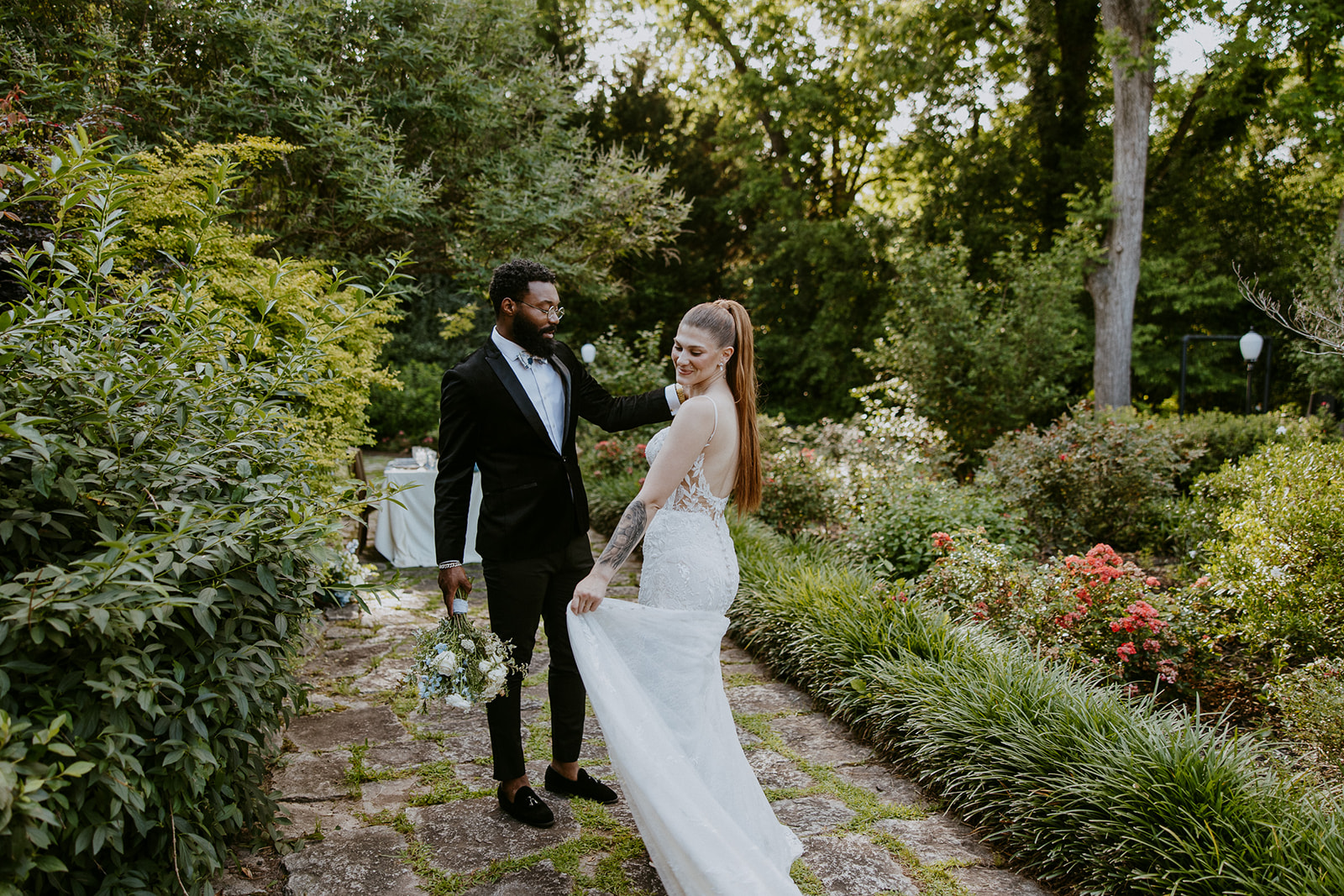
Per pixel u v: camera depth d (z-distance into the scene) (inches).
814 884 87.5
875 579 190.9
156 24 272.5
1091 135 605.0
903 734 118.1
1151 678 153.2
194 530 68.5
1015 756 101.0
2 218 120.7
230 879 85.9
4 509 65.2
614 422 101.7
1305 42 480.1
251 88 264.4
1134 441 263.4
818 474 267.3
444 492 93.6
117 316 88.7
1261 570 163.9
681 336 84.3
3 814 49.2
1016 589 163.3
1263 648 163.9
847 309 652.7
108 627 61.2
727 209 709.3
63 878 63.1
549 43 671.1
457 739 123.7
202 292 131.0
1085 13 579.2
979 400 437.7
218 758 74.7
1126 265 467.5
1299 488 174.7
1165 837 84.4
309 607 87.0
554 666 102.0
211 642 74.1
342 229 301.4
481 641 87.9
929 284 441.4
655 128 762.8
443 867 89.0
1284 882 75.4
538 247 330.6
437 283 608.4
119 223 87.4
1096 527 267.7
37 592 58.4
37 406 70.2
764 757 120.0
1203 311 618.2
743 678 154.1
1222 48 444.8
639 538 82.5
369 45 308.5
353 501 94.6
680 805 73.7
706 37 707.4
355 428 183.2
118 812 60.0
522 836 95.6
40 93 212.8
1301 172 611.2
